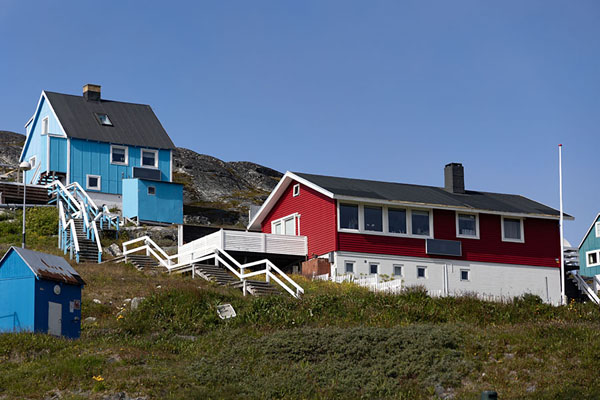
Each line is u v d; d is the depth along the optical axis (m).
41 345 22.33
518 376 20.50
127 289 30.03
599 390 19.30
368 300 28.23
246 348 22.83
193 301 27.67
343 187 38.81
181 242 41.12
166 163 51.44
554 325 24.22
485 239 40.12
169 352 23.11
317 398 19.69
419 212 39.12
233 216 56.19
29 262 23.94
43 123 51.31
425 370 21.05
